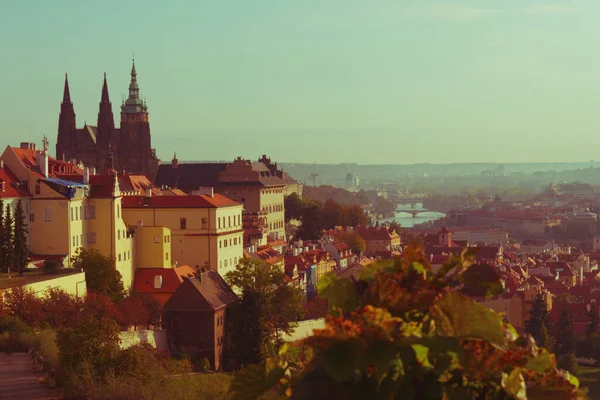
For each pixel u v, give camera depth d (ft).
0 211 527.81
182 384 354.95
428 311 70.13
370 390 67.26
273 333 578.66
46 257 586.45
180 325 527.40
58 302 447.42
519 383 68.03
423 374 68.59
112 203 621.31
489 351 69.15
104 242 620.90
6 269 523.29
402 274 72.95
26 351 361.51
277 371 74.33
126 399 302.45
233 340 533.96
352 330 66.80
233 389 76.18
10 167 602.03
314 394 67.56
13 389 305.12
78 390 303.07
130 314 517.96
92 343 321.93
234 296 572.10
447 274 75.10
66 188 590.55
